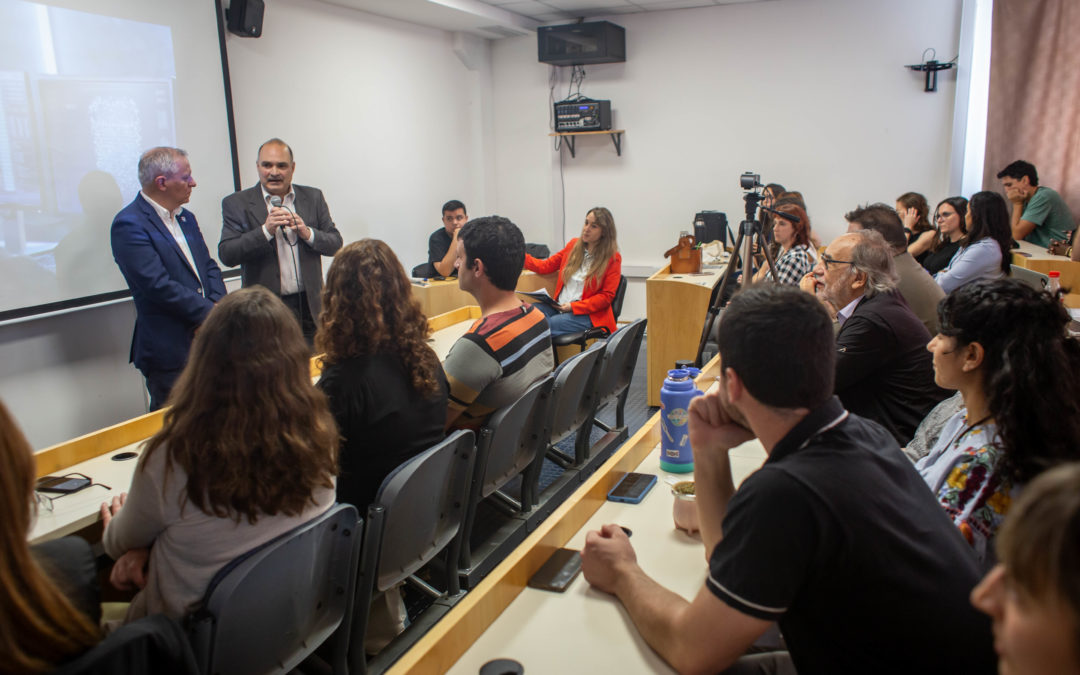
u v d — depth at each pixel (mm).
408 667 914
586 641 1048
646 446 1812
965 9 5117
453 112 6312
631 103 6266
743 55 5840
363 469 1845
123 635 936
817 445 934
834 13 5527
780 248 4148
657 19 6035
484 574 2346
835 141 5703
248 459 1267
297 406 1322
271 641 1418
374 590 1737
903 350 2023
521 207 6883
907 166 5535
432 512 1863
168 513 1288
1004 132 5074
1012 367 1187
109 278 3471
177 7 3711
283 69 4566
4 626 824
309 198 3693
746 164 5992
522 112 6676
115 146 3457
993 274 3584
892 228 2646
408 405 1844
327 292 1814
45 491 1725
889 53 5434
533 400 2299
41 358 3281
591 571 1182
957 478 1240
